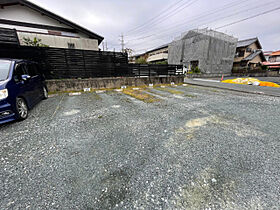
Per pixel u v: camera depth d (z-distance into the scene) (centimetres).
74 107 383
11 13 762
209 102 446
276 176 140
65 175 140
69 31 927
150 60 3042
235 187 126
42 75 488
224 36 1850
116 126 260
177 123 275
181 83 949
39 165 155
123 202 111
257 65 2292
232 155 174
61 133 233
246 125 268
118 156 171
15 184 129
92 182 131
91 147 191
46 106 394
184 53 2050
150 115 320
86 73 638
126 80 730
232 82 1093
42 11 786
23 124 270
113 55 689
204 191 122
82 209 105
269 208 106
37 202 111
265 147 193
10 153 179
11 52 493
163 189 124
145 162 160
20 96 291
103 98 496
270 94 582
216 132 238
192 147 192
